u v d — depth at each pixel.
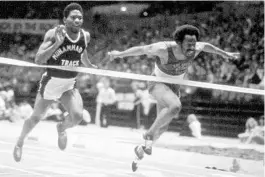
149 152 6.68
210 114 17.28
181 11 26.08
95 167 8.09
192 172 8.45
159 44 6.54
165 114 6.43
